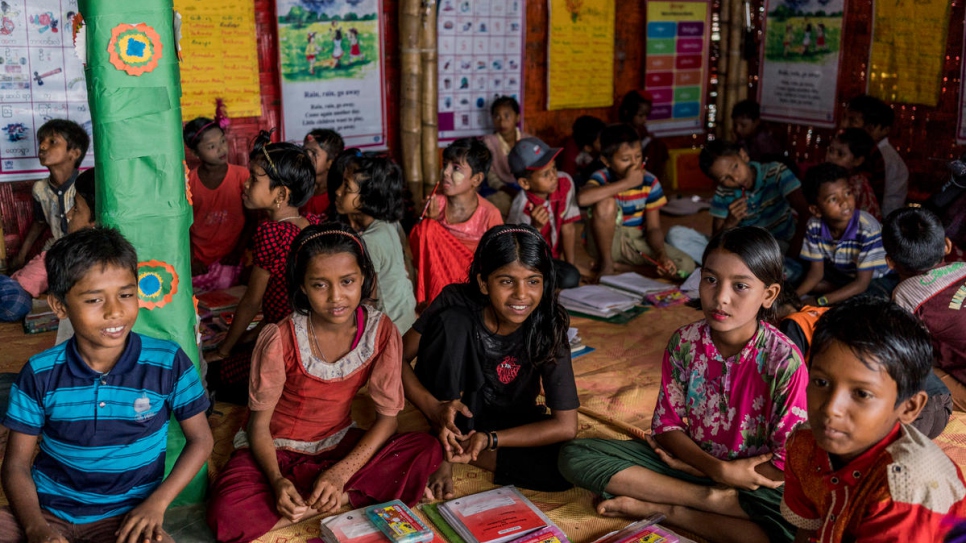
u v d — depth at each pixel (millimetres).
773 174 5059
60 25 4840
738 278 2389
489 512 2609
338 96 5895
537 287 2682
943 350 3328
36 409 2180
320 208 4719
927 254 3234
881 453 1759
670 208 7043
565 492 2885
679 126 7973
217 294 4527
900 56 6340
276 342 2641
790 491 2008
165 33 2410
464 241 4414
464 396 2920
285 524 2574
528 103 6930
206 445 2387
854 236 4270
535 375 2926
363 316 2760
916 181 6355
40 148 4531
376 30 5953
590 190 5000
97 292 2047
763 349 2490
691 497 2555
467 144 4297
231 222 4809
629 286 4871
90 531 2266
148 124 2424
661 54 7609
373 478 2672
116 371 2205
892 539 1711
